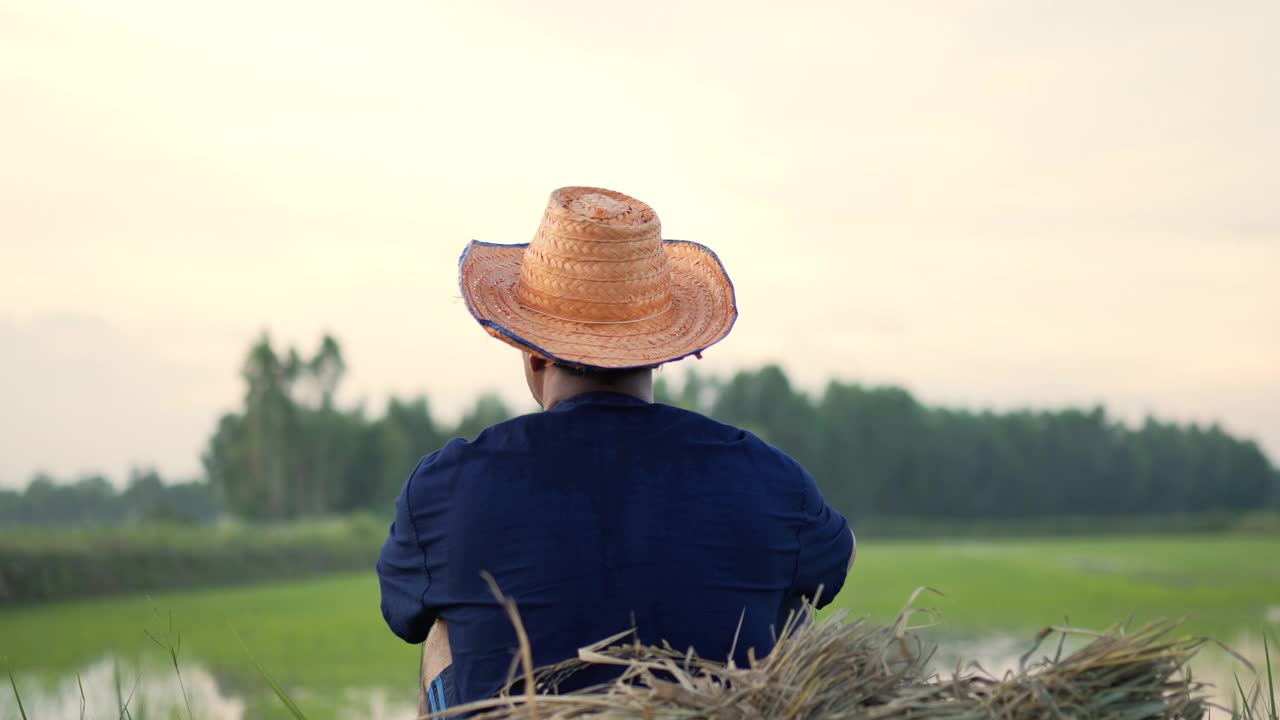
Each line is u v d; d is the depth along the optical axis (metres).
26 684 9.59
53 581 29.03
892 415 118.00
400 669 17.16
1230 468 127.44
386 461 88.19
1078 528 117.12
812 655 1.40
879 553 65.00
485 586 1.55
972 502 117.06
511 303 1.76
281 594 31.77
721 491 1.61
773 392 113.81
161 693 3.40
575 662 1.50
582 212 1.72
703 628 1.54
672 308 1.82
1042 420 124.88
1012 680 1.38
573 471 1.59
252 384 88.00
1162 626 1.40
